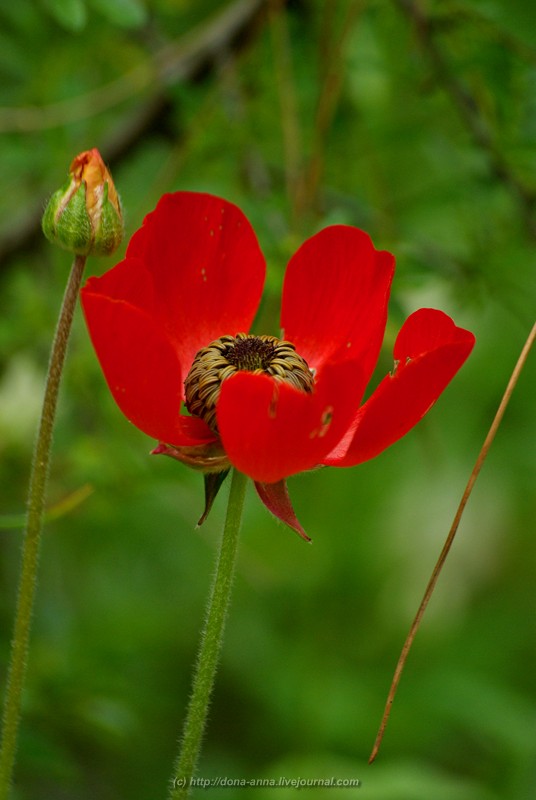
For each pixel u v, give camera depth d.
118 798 0.77
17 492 0.67
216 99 0.64
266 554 0.80
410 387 0.49
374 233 0.64
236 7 0.66
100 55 0.71
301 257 0.53
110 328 0.48
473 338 0.49
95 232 0.49
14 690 0.50
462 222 0.65
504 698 0.79
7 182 0.73
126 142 0.68
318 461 0.50
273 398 0.48
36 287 0.69
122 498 0.64
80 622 0.77
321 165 0.62
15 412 0.65
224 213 0.52
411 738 0.80
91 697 0.63
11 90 0.68
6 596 0.68
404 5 0.63
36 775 0.75
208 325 0.53
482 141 0.63
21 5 0.65
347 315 0.53
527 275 0.65
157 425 0.49
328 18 0.63
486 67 0.63
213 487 0.50
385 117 0.67
